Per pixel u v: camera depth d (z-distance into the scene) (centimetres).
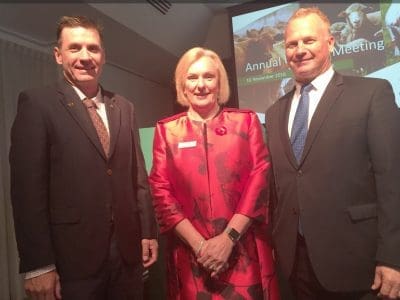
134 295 152
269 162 161
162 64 531
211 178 154
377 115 137
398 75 347
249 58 420
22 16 350
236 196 154
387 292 130
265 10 412
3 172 356
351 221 139
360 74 360
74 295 136
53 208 139
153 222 167
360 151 141
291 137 155
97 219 142
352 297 143
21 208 132
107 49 453
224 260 144
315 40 151
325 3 379
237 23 427
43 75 411
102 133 151
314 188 144
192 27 486
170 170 160
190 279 151
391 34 350
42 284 132
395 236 129
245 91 421
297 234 149
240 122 162
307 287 153
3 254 348
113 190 147
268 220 157
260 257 154
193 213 153
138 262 154
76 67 149
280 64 404
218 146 157
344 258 139
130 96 556
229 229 147
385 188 132
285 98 170
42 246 131
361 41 361
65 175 140
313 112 152
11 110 372
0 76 363
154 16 411
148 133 241
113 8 354
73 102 147
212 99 162
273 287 155
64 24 151
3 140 360
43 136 138
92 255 140
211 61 163
